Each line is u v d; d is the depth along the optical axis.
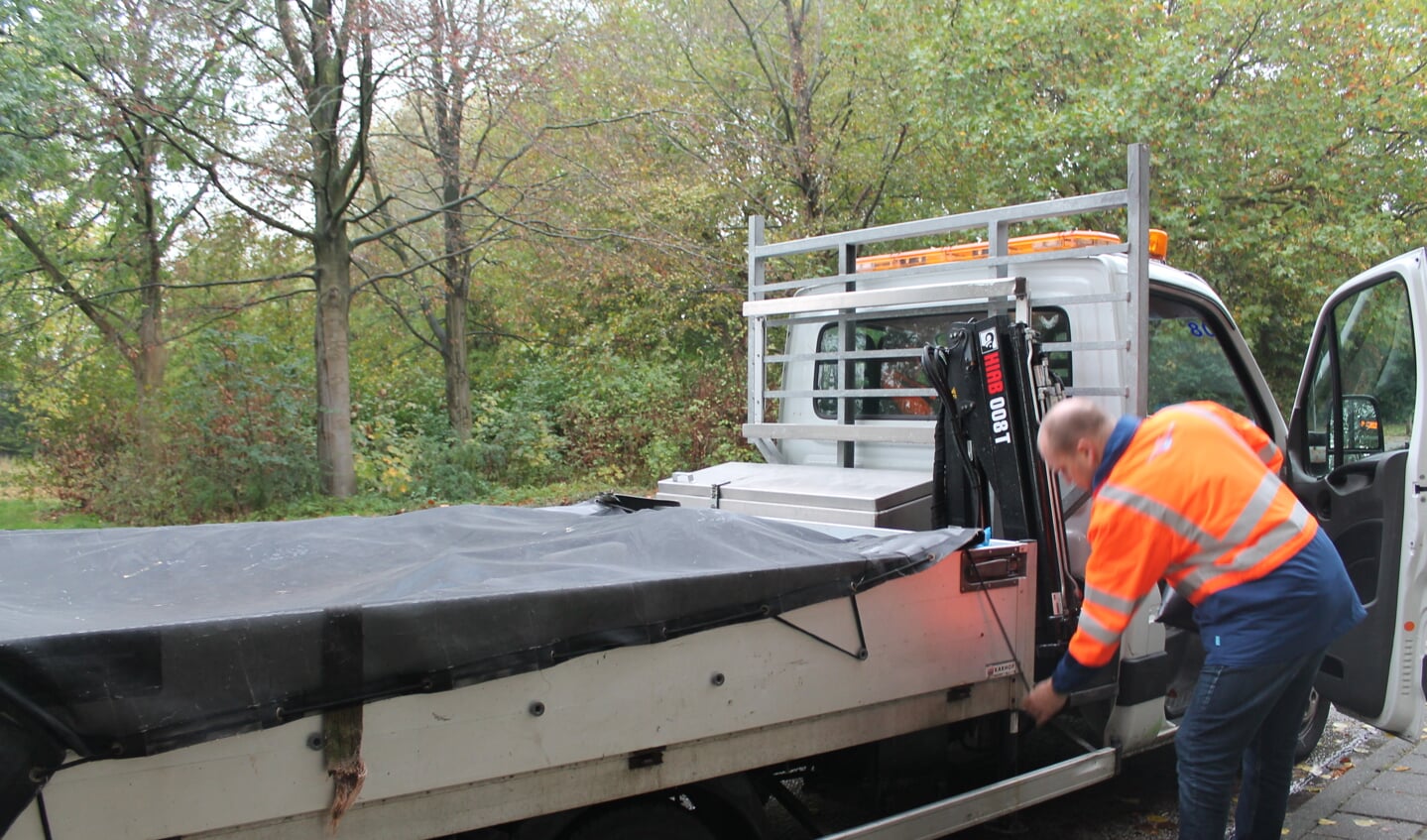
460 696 2.22
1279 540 2.83
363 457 12.80
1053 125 12.55
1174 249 13.33
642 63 15.48
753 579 2.65
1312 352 4.54
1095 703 3.81
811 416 5.52
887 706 3.08
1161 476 2.80
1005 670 3.40
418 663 2.14
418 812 2.21
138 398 12.08
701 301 16.39
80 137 10.23
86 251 12.52
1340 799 4.44
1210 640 2.91
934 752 3.39
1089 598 2.84
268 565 3.05
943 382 3.94
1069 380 4.36
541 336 17.52
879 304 4.45
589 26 13.51
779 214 15.61
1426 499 3.74
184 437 11.16
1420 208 13.69
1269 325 14.04
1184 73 12.18
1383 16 13.11
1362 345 4.21
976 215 4.55
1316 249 12.84
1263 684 2.84
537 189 13.49
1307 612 2.81
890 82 14.59
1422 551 3.74
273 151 11.07
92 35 9.68
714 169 15.42
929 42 13.63
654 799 2.70
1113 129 12.12
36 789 1.77
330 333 11.91
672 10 16.02
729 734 2.70
